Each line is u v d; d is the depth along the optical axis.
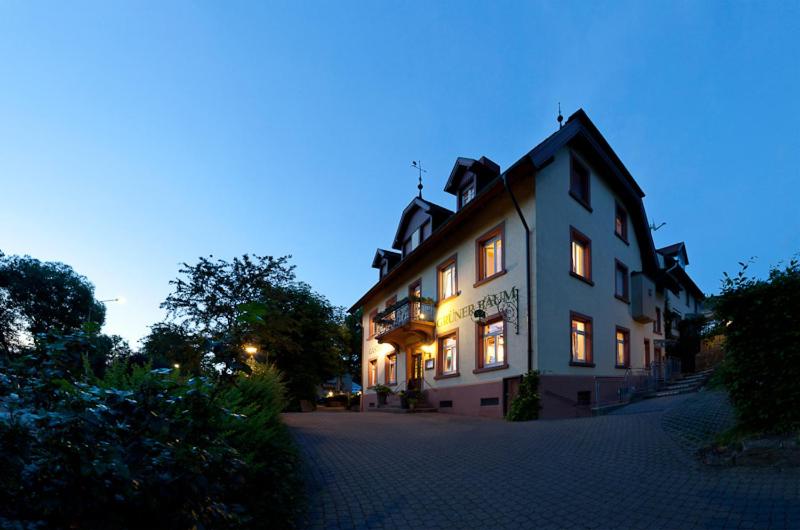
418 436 10.89
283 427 7.42
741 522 4.61
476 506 5.73
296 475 6.34
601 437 8.89
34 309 43.09
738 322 6.58
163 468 2.81
